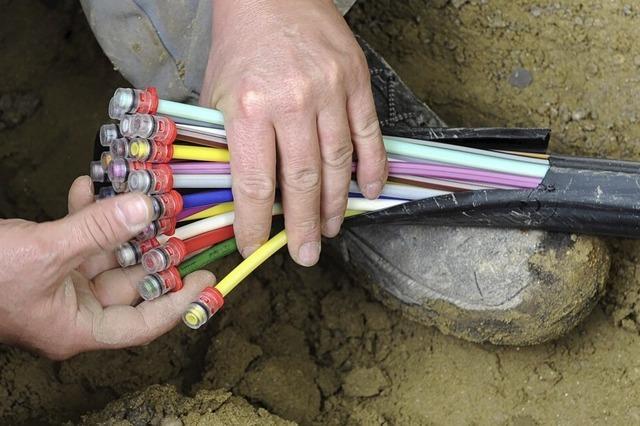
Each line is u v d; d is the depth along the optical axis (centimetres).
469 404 101
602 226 93
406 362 103
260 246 90
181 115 89
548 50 113
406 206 94
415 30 115
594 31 113
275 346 104
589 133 110
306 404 101
